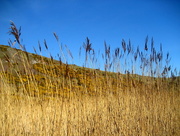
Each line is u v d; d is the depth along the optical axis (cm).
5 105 453
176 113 667
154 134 507
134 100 605
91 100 506
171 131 540
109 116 498
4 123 443
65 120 432
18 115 446
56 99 424
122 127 485
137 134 495
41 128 412
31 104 420
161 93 686
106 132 471
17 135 431
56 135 415
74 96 455
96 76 541
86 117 467
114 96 563
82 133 448
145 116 561
